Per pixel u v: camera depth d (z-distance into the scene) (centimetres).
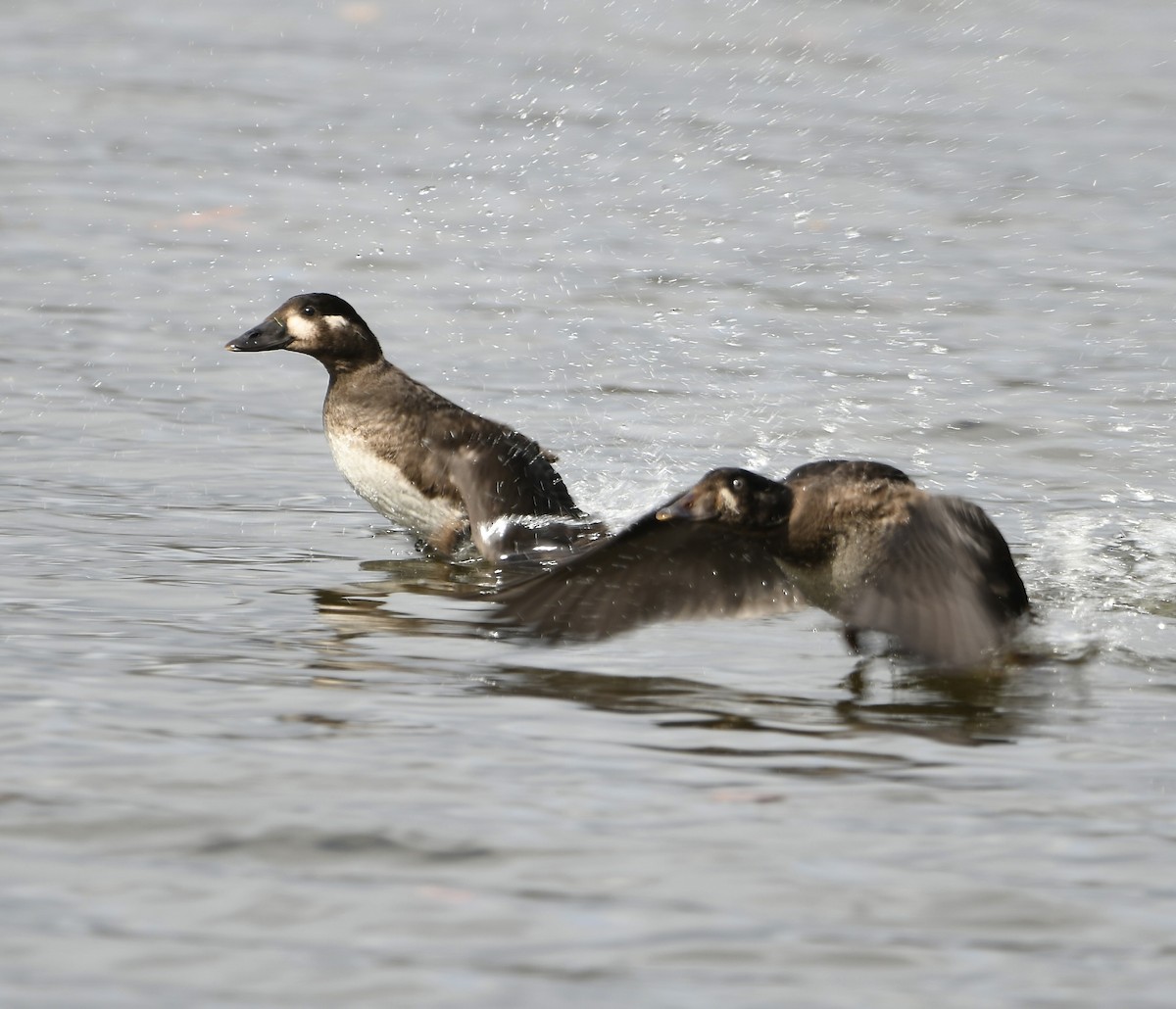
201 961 536
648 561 913
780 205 2272
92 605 957
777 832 652
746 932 566
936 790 705
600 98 2872
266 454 1373
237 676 832
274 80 3009
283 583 1036
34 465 1298
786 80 3014
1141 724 805
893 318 1802
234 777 688
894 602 873
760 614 944
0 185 2316
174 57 3181
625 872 610
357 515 1228
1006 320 1798
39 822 634
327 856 615
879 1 3716
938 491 1288
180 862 606
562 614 899
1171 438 1434
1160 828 665
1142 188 2377
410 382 1220
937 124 2730
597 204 2273
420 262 2008
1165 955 557
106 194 2295
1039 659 910
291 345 1214
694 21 3503
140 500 1227
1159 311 1838
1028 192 2348
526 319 1786
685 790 696
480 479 1166
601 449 1391
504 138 2619
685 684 853
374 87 2959
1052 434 1438
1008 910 588
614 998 520
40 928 554
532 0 3747
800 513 898
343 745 734
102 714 761
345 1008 511
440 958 543
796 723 795
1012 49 3291
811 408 1507
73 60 3125
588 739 759
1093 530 1185
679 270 1978
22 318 1748
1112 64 3186
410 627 945
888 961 549
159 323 1756
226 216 2200
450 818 653
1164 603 1018
